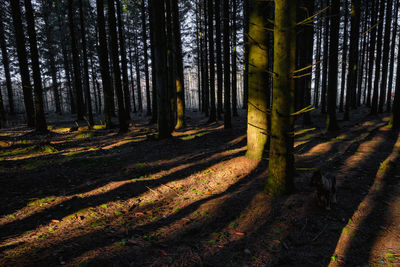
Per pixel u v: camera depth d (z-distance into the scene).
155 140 12.06
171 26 16.52
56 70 32.62
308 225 3.92
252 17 6.79
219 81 20.09
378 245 3.37
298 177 6.11
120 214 4.93
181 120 17.38
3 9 22.14
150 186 6.44
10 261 3.21
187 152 9.94
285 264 3.12
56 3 24.55
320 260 3.15
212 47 16.98
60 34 29.05
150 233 4.12
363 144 9.29
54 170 7.63
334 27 11.34
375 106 17.47
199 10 24.48
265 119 7.35
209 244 3.66
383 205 4.46
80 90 23.70
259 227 4.01
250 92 7.34
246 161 7.47
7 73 27.31
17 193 5.79
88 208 5.12
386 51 18.39
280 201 4.72
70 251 3.50
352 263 3.06
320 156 8.05
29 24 14.18
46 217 4.68
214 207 4.89
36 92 15.14
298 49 15.34
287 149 4.80
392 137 10.12
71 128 17.59
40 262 3.20
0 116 22.38
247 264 3.16
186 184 6.54
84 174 7.37
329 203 4.31
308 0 13.88
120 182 6.62
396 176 5.85
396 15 21.94
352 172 6.27
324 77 20.44
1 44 25.98
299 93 15.38
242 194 5.33
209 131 14.43
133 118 25.67
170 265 3.17
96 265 3.12
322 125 14.78
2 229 4.17
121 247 3.62
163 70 11.76
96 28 28.86
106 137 14.40
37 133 15.13
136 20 33.47
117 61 14.59
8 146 11.39
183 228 4.24
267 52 6.94
